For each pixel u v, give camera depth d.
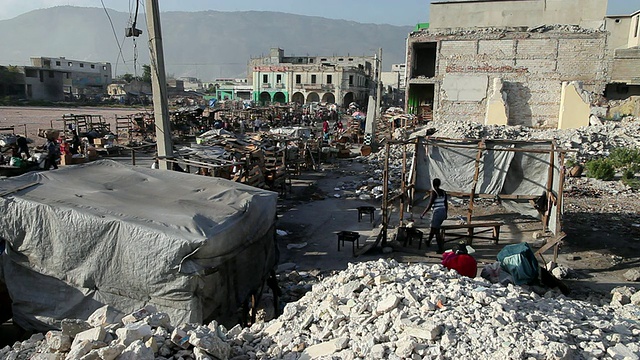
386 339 5.25
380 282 6.54
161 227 6.66
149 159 25.05
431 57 43.62
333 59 95.31
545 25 35.19
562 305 6.54
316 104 73.75
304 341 5.65
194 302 6.51
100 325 5.50
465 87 36.19
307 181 20.86
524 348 4.79
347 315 5.91
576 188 18.80
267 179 17.20
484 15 39.31
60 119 46.62
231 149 17.98
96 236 6.83
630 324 6.04
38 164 19.88
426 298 5.91
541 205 13.31
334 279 7.26
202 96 100.75
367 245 12.12
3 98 66.19
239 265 7.38
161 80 13.45
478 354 4.80
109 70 97.19
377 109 39.38
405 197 13.88
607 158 22.66
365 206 15.73
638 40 38.91
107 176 8.91
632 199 17.33
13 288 7.45
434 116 38.22
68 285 7.15
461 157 14.22
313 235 13.20
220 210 7.49
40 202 7.21
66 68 87.50
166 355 5.07
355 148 32.66
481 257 11.59
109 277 6.85
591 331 5.61
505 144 13.89
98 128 32.22
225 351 5.29
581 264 11.10
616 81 36.81
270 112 51.28
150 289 6.64
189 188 8.57
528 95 35.09
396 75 99.00
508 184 14.07
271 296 9.02
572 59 34.03
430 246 12.31
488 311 5.67
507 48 35.31
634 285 9.85
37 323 7.30
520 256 9.25
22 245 7.29
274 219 8.64
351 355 5.00
